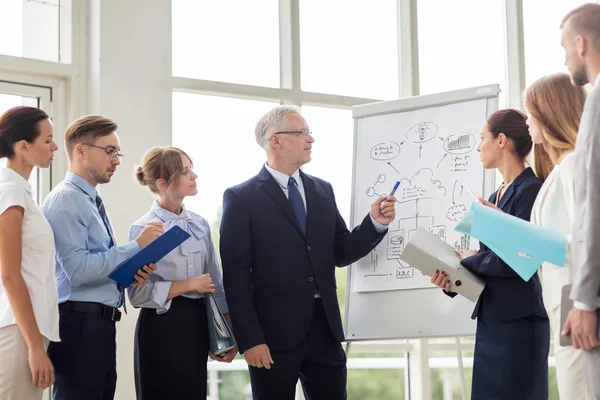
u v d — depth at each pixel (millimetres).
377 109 3756
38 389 2496
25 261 2537
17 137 2629
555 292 2498
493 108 3488
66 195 2822
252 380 3111
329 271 3199
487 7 5023
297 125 3238
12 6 3775
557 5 5219
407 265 3455
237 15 4316
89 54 3865
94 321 2801
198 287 3002
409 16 4742
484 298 2889
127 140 3818
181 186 3129
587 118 1938
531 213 2670
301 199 3250
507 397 2797
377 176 3650
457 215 3404
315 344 3121
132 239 3094
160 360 2973
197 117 4113
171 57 4008
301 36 4473
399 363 4570
